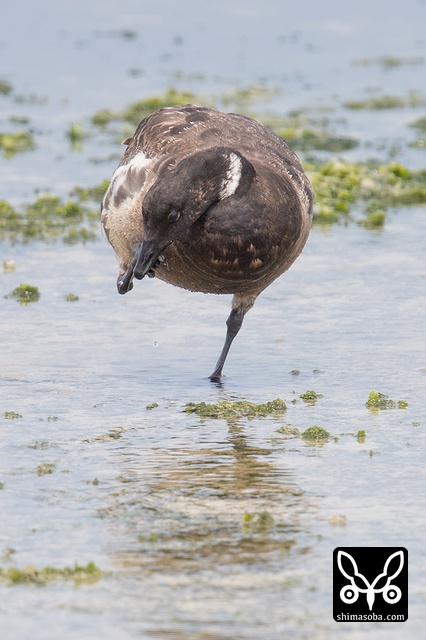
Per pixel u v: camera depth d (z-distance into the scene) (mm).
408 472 10406
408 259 18250
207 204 11891
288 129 27094
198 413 12172
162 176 11930
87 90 31812
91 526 9258
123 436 11438
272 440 11297
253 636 7578
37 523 9320
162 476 10336
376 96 31109
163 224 11789
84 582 8289
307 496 9859
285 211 12258
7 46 36562
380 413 12094
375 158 25047
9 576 8336
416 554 8758
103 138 27125
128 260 13406
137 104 29250
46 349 14383
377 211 21188
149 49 36469
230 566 8539
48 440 11305
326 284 17047
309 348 14461
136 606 7953
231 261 12008
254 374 13617
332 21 40625
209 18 40812
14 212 20906
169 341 14828
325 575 8398
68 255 18750
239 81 32656
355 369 13641
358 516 9438
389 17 41188
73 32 38531
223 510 9562
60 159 25281
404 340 14641
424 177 23531
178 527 9219
